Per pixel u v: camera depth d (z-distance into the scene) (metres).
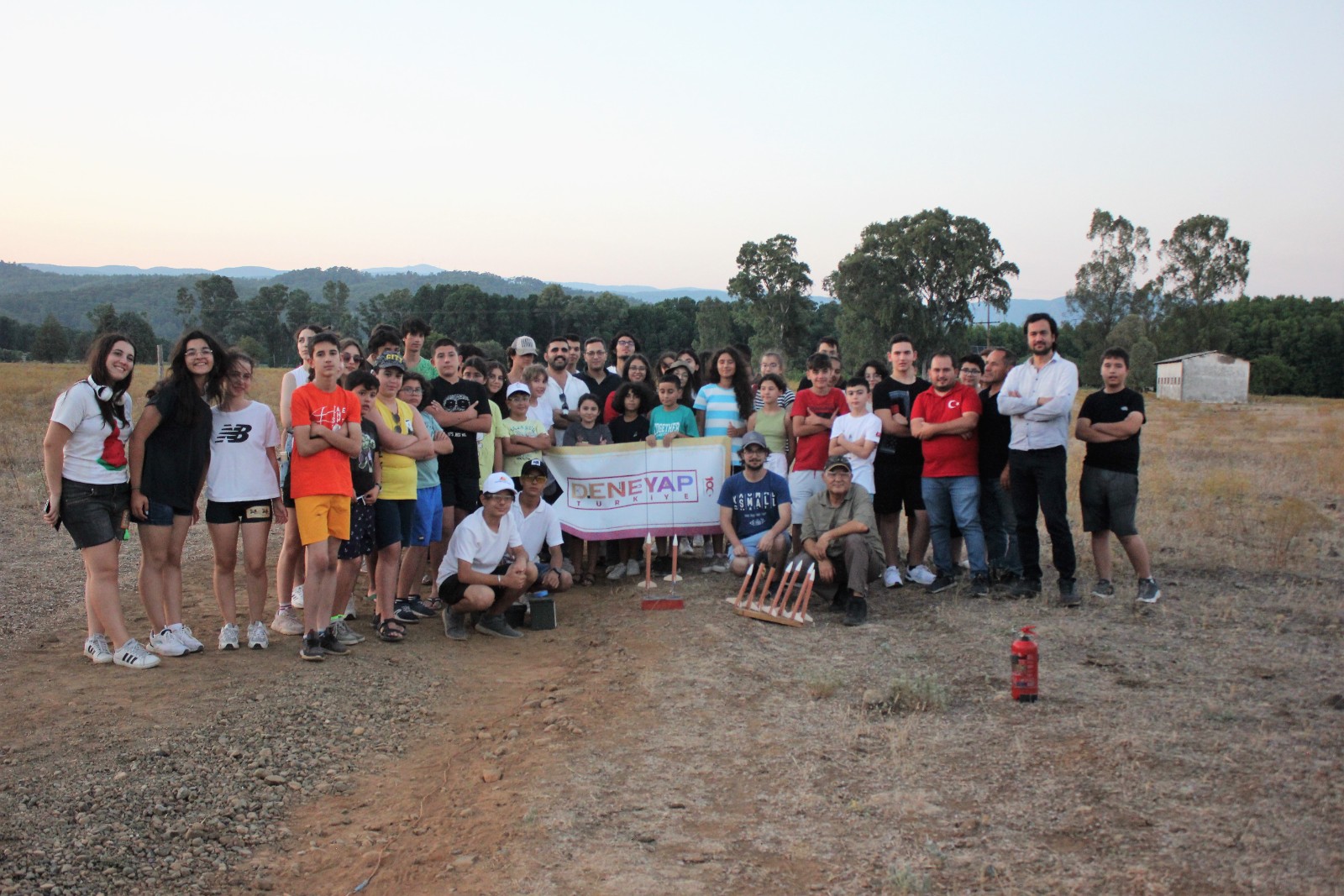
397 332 8.82
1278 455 20.12
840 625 7.55
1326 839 3.73
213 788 4.74
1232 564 9.03
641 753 5.09
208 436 6.68
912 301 71.50
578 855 4.02
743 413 9.68
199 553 11.06
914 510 9.01
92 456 6.25
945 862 3.78
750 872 3.82
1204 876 3.54
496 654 7.21
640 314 116.38
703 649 6.88
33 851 4.10
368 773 5.04
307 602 6.64
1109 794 4.25
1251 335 94.62
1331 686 5.57
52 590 8.76
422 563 8.20
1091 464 7.68
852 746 5.03
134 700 5.83
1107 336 89.06
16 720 5.49
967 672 6.16
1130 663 6.16
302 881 3.97
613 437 9.73
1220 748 4.68
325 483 6.52
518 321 113.12
